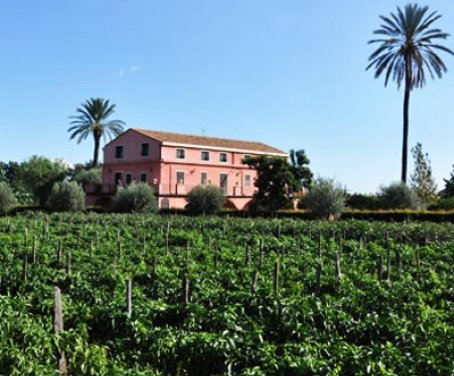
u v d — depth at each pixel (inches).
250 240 894.4
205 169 2201.0
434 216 1311.5
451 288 489.1
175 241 900.6
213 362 329.4
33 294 462.9
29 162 3302.2
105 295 464.4
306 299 388.5
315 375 289.4
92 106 2396.7
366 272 592.1
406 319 374.9
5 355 304.5
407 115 1600.6
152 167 2105.1
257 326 347.3
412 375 281.7
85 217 1362.0
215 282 505.0
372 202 1680.6
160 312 412.5
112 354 360.2
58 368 315.6
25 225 1141.1
